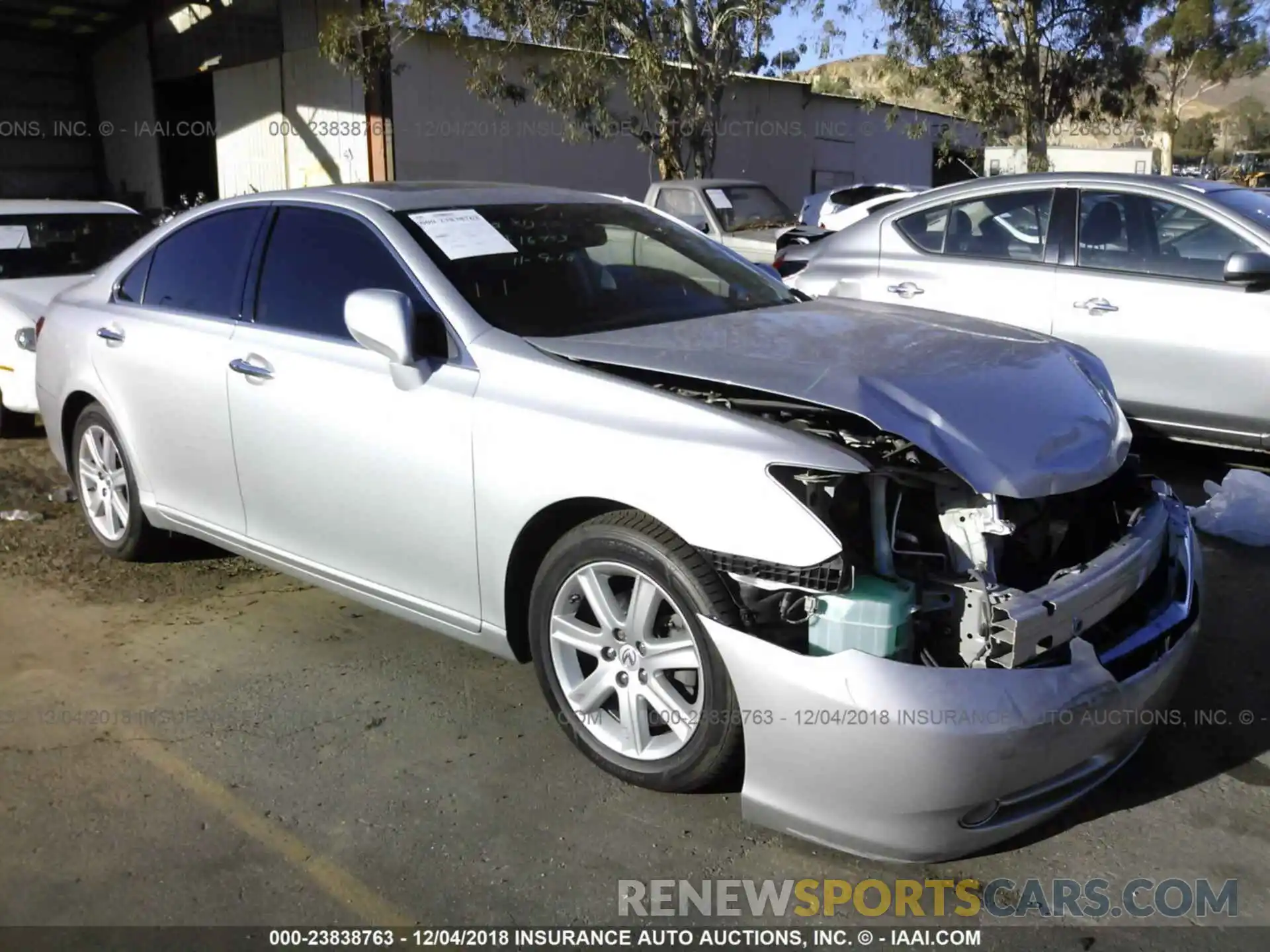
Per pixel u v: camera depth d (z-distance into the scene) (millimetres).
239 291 4250
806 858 2922
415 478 3521
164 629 4379
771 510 2766
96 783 3287
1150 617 3125
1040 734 2635
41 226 8273
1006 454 2877
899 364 3223
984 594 2693
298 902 2764
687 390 3150
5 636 4324
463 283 3648
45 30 22922
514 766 3361
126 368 4633
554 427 3178
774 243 11555
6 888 2824
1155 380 5977
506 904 2758
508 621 3430
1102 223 6223
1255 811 3121
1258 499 5184
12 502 6059
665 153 19531
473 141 20766
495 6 17875
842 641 2691
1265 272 5547
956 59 22422
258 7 20234
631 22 18906
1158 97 27641
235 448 4141
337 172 19844
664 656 3035
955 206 6789
